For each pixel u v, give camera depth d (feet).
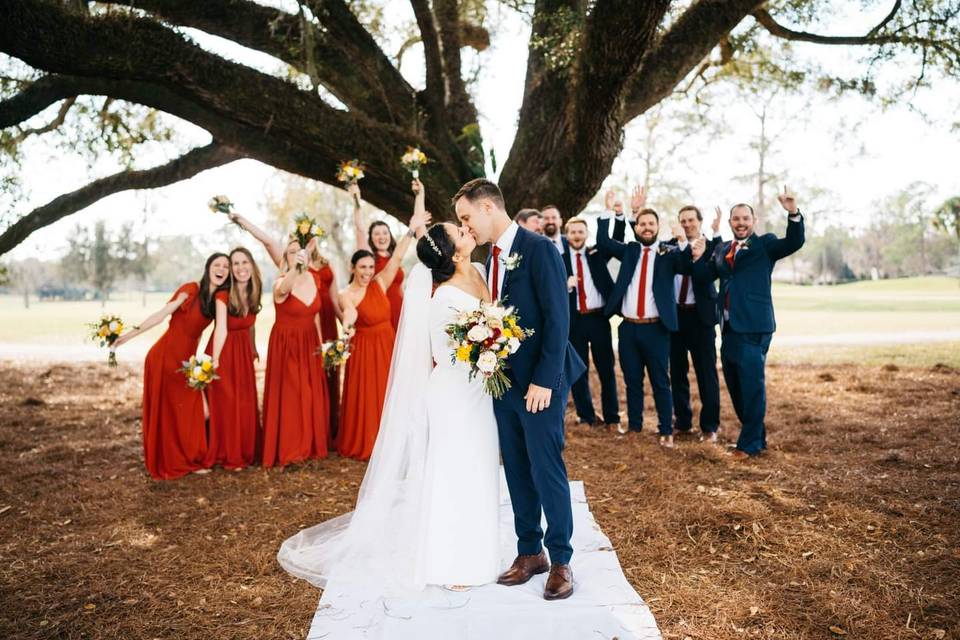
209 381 16.88
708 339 20.02
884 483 15.58
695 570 11.68
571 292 21.65
